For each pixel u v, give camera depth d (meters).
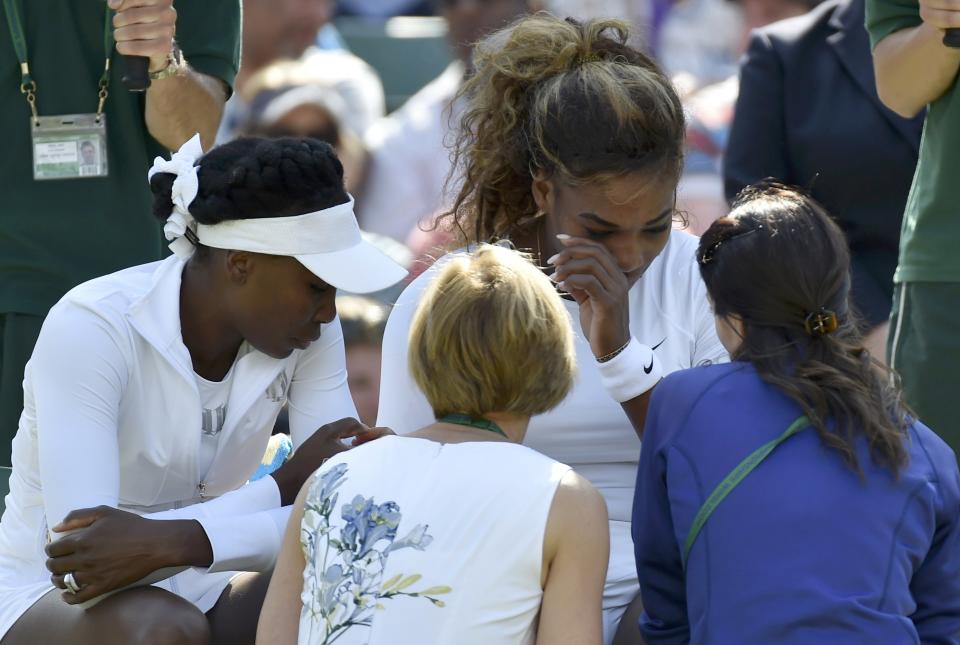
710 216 24.77
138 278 12.01
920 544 10.27
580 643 9.88
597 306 11.70
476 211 12.81
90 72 14.67
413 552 9.85
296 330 11.72
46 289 14.57
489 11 26.06
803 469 10.25
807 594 9.88
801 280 10.67
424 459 10.21
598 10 27.69
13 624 11.42
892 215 17.03
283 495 11.80
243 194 11.36
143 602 11.01
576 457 12.51
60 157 14.55
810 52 17.61
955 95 13.80
